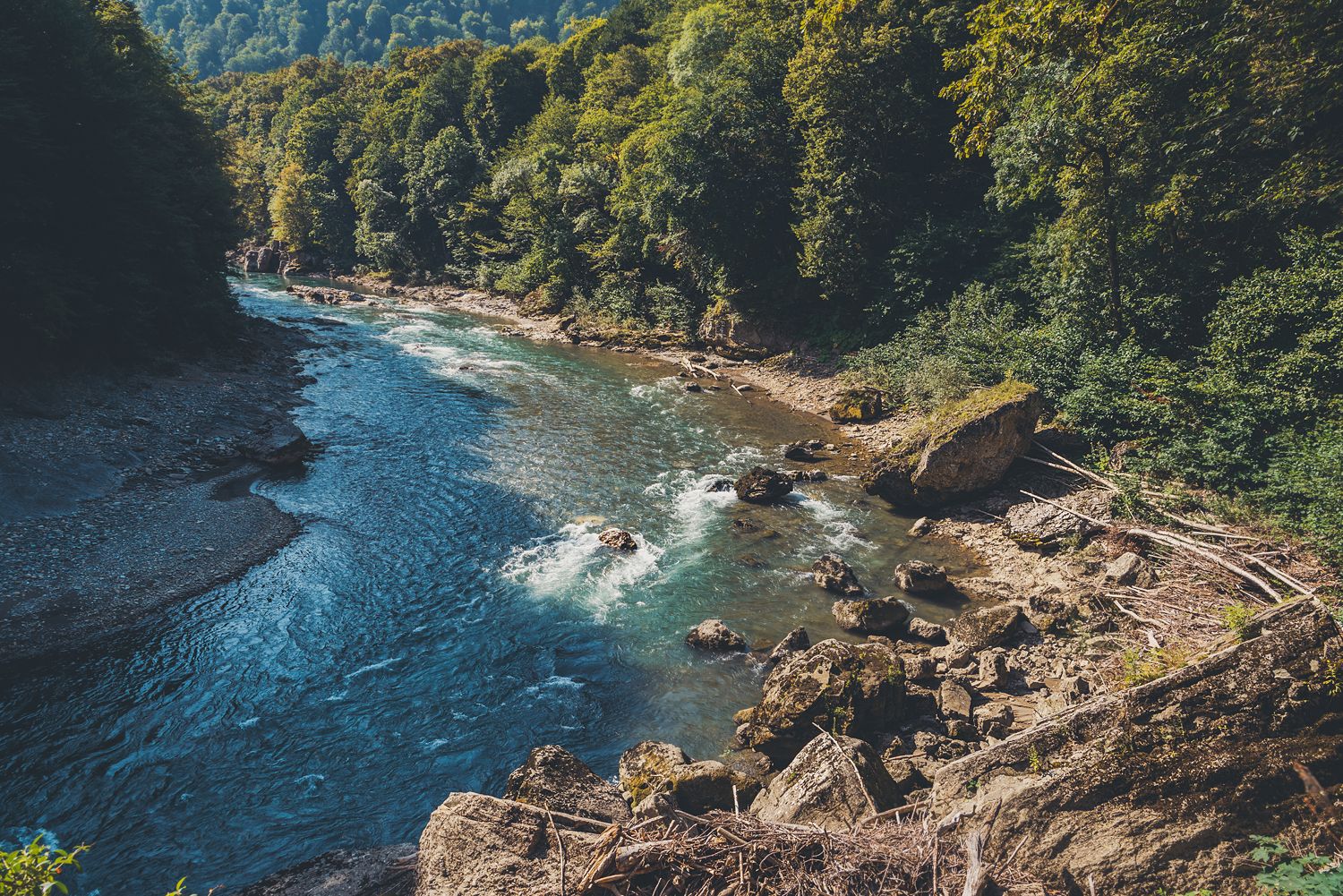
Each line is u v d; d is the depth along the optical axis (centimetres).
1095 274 2759
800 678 1298
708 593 1847
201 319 3703
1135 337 2583
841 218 3941
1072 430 2397
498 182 7294
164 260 3438
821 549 2123
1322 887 575
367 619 1678
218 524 2055
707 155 4425
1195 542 1742
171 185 3534
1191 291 2525
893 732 1278
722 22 5647
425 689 1443
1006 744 905
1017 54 1775
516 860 786
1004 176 2966
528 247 7319
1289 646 838
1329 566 1524
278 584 1805
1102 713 884
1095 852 728
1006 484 2362
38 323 2552
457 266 7994
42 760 1202
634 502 2422
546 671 1515
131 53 3744
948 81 4200
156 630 1583
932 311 3728
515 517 2262
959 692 1362
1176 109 2341
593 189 6197
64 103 2781
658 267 5728
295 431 2786
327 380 3762
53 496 2031
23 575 1688
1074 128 2427
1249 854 682
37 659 1452
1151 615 1548
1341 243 2066
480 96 9706
